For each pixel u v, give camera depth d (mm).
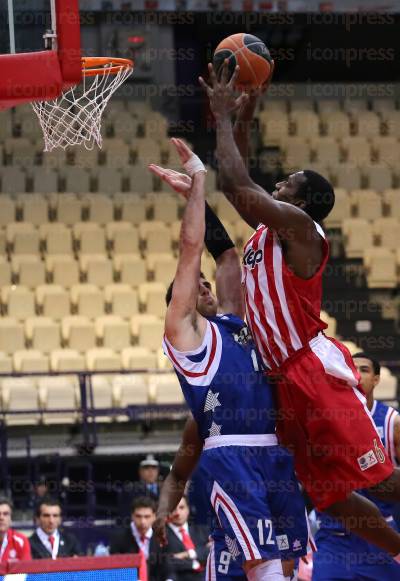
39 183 29969
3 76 9383
